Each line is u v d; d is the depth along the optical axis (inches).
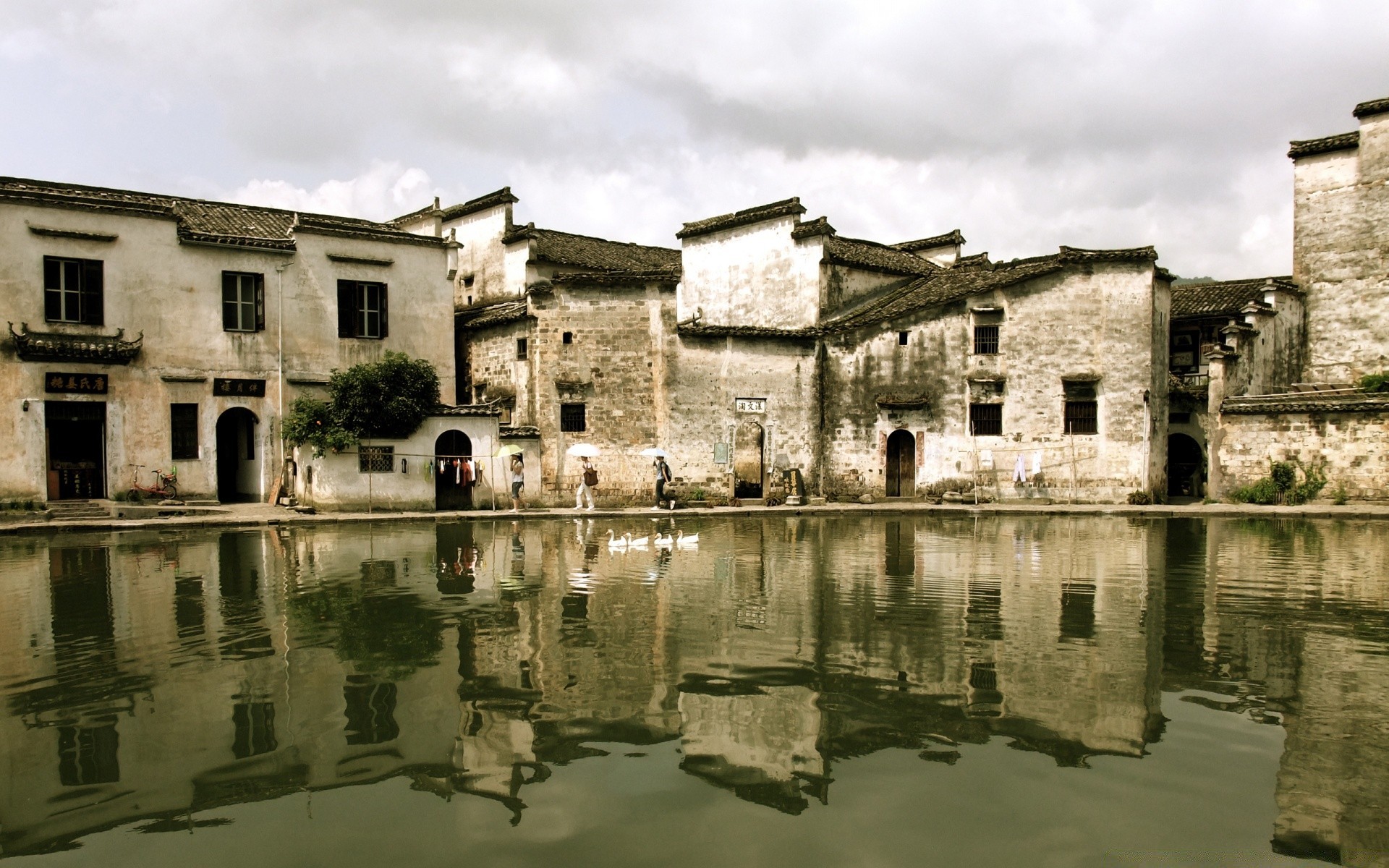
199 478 944.3
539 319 1052.5
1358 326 1217.4
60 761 269.7
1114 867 208.5
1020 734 289.9
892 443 1141.1
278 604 473.4
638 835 225.3
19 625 426.6
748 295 1249.4
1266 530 829.8
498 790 251.6
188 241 936.3
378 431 925.8
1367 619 443.2
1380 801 241.4
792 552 676.7
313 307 1010.7
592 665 364.8
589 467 1051.3
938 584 538.0
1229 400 1107.9
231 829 229.3
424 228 1396.4
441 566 599.5
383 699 323.9
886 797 245.6
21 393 849.5
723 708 315.6
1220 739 285.3
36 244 861.2
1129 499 1076.5
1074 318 1099.9
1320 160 1246.3
